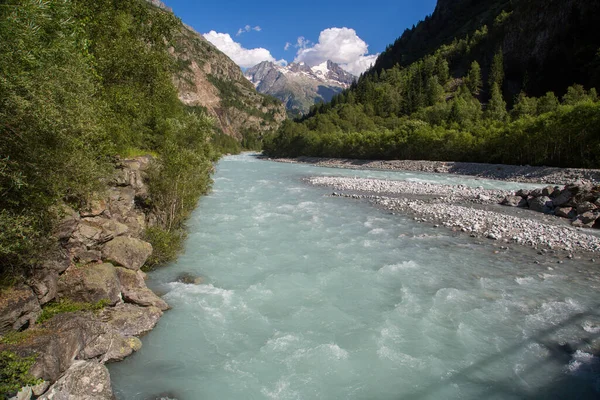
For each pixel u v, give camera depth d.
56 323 7.41
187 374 8.04
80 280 9.05
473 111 95.81
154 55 18.75
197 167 19.98
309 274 14.05
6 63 5.48
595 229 20.94
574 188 25.52
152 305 10.48
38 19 6.11
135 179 15.91
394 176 55.41
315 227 21.69
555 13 117.94
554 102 78.94
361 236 19.86
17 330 6.79
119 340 8.48
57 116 6.77
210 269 14.46
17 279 7.24
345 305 11.49
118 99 16.36
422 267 15.05
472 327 10.15
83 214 10.85
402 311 11.09
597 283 13.30
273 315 10.80
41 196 7.21
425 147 77.12
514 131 59.41
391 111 138.38
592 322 10.41
